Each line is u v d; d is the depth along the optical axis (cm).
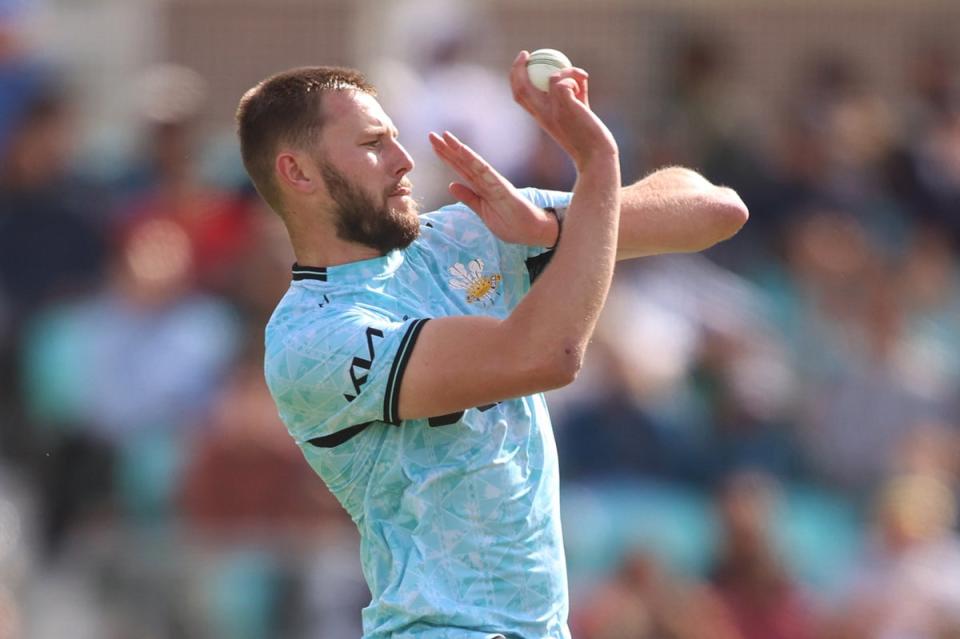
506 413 1380
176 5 4328
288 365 1366
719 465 3238
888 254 3978
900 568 3008
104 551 2784
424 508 1363
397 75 3747
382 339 1331
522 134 3772
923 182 4219
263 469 2827
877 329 3603
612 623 2838
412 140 3628
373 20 4312
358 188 1379
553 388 1296
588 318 1284
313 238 1399
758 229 3934
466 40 3866
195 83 4128
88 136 4097
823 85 4281
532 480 1381
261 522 2798
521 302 1291
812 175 4034
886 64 4503
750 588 2961
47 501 3062
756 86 4444
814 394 3544
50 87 3784
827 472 3438
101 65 4269
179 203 3512
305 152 1385
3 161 3528
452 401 1312
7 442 3177
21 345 3331
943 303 3981
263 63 4344
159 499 2977
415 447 1366
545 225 1338
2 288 3409
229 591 2741
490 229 1350
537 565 1375
